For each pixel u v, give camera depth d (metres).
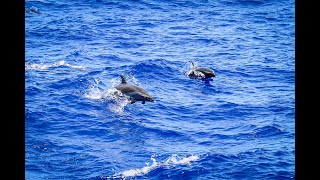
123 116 15.59
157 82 18.91
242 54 23.05
